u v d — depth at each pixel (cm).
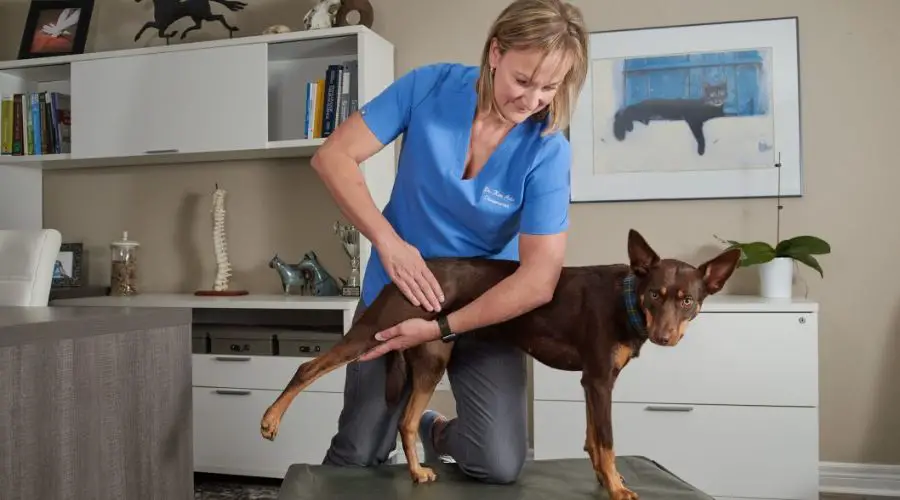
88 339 128
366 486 159
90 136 323
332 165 157
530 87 136
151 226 357
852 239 287
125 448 136
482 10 318
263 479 301
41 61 331
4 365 111
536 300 145
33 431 117
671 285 127
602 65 305
